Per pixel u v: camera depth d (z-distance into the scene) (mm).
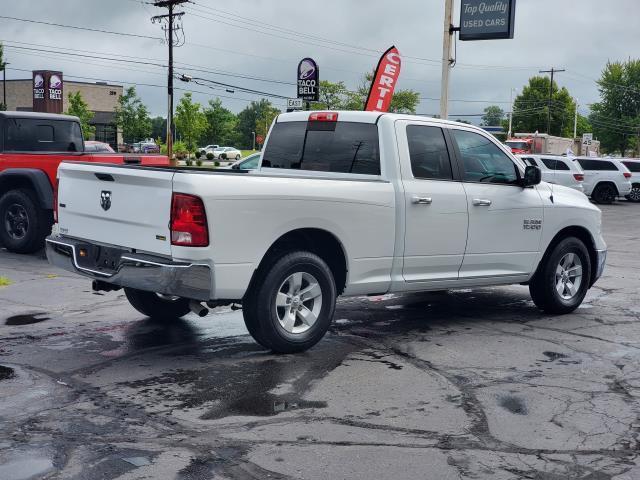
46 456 4109
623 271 12422
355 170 7016
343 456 4230
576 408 5195
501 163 7777
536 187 8062
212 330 7199
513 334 7410
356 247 6520
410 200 6836
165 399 5125
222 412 4895
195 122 71125
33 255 12180
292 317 6266
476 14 21188
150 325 7371
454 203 7180
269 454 4227
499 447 4449
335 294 6496
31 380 5484
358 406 5098
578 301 8539
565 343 7082
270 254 6129
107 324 7391
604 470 4160
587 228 8547
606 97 93625
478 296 9492
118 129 68000
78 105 62875
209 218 5555
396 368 6051
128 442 4344
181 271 5504
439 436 4594
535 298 8406
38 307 8164
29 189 12094
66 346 6508
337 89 53500
